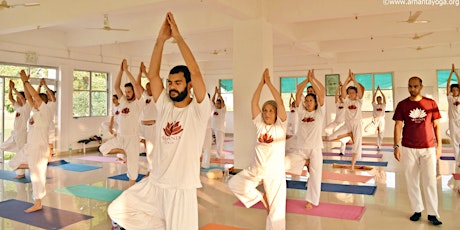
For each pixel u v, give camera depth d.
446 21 7.34
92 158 8.71
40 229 3.67
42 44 9.02
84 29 9.31
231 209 4.28
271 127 3.16
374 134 12.34
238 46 6.60
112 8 5.75
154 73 2.30
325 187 5.34
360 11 5.88
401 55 11.84
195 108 2.21
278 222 3.13
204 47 10.25
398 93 11.91
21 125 6.82
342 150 8.74
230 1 5.57
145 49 11.22
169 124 2.22
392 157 8.35
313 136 4.16
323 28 8.39
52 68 9.40
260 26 6.43
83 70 10.16
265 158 3.14
